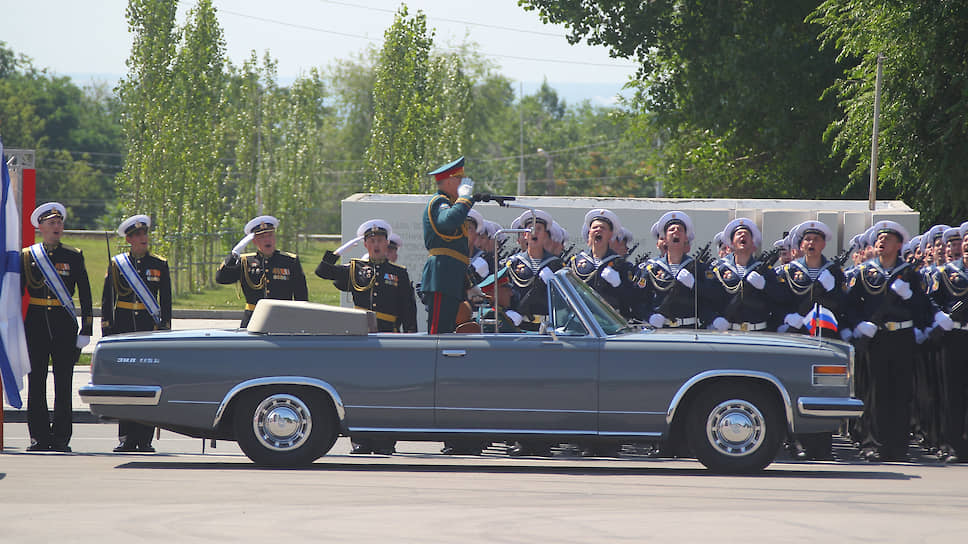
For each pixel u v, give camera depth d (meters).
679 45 74.00
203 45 98.75
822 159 66.94
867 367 29.20
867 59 52.00
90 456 26.98
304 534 16.14
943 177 51.72
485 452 31.05
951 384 28.73
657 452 28.61
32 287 28.39
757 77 66.00
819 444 28.94
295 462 23.59
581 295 23.91
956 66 50.69
